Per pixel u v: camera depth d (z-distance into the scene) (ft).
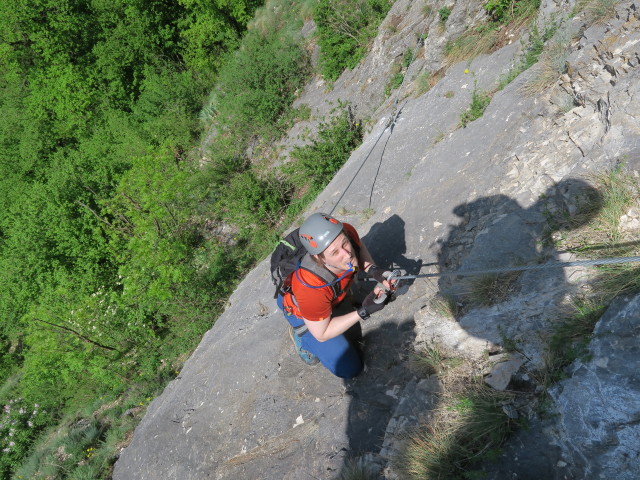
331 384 12.03
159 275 30.81
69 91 69.77
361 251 10.01
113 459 21.49
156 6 67.46
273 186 31.19
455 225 12.83
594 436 6.79
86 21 73.00
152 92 56.95
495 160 13.24
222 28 55.57
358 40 31.65
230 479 12.35
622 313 7.39
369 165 19.58
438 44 21.12
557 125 12.26
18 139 78.23
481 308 9.94
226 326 19.22
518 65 15.93
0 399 47.88
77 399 34.01
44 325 32.19
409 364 10.52
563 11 15.20
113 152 57.16
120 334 31.01
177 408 16.52
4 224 60.64
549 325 8.57
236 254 31.19
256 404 13.37
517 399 8.17
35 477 25.30
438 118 18.10
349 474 9.52
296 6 43.96
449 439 8.37
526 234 10.43
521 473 7.31
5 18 72.23
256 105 36.99
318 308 8.68
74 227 49.85
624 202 9.16
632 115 10.05
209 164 37.73
